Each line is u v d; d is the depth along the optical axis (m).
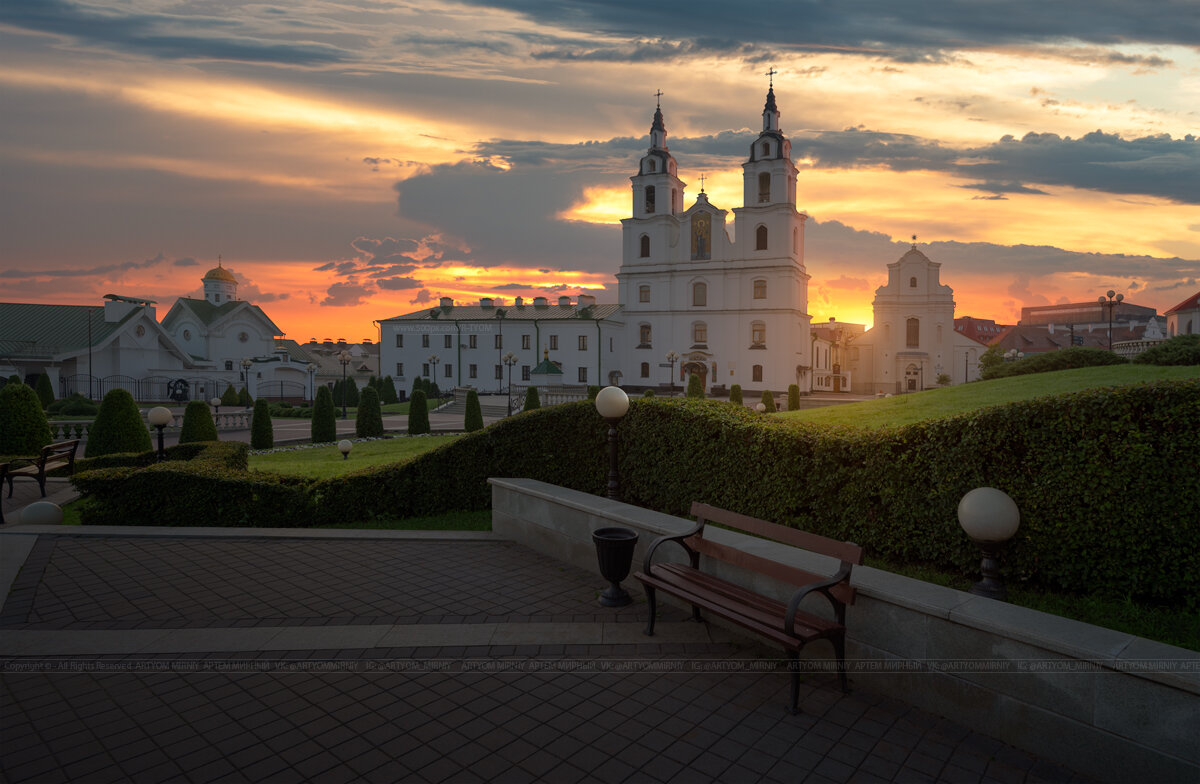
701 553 6.04
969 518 5.13
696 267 65.19
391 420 40.16
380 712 4.31
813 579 4.79
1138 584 5.17
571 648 5.33
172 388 53.62
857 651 4.82
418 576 7.14
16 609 6.06
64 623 5.74
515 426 10.43
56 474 13.88
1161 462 5.07
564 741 4.01
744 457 7.84
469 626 5.75
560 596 6.54
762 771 3.74
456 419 41.34
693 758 3.85
